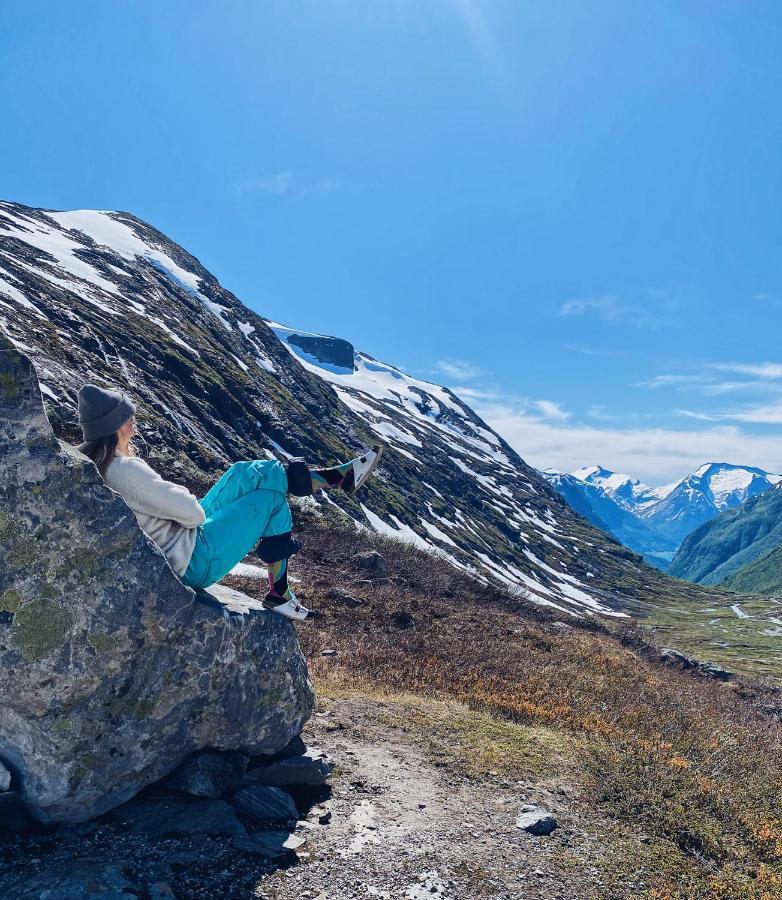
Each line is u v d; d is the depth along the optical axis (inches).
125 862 161.5
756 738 521.0
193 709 185.0
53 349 1788.9
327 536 989.8
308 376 5088.6
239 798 197.2
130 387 2027.6
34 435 156.0
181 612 174.7
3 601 154.1
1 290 2007.9
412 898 170.9
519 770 270.8
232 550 193.8
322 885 169.0
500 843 207.8
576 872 199.0
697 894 200.4
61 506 157.3
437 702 371.9
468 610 765.9
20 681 155.8
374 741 282.5
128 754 173.6
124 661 167.0
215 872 165.0
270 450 2723.9
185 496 177.8
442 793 238.2
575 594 4534.9
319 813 206.5
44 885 146.5
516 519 6018.7
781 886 214.1
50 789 163.8
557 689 478.0
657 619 4404.5
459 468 6515.8
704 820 254.4
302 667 218.7
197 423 2298.2
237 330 4424.2
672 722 452.4
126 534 164.6
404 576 877.2
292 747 230.2
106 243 4224.9
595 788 263.3
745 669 2352.4
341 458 3287.4
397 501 3764.8
